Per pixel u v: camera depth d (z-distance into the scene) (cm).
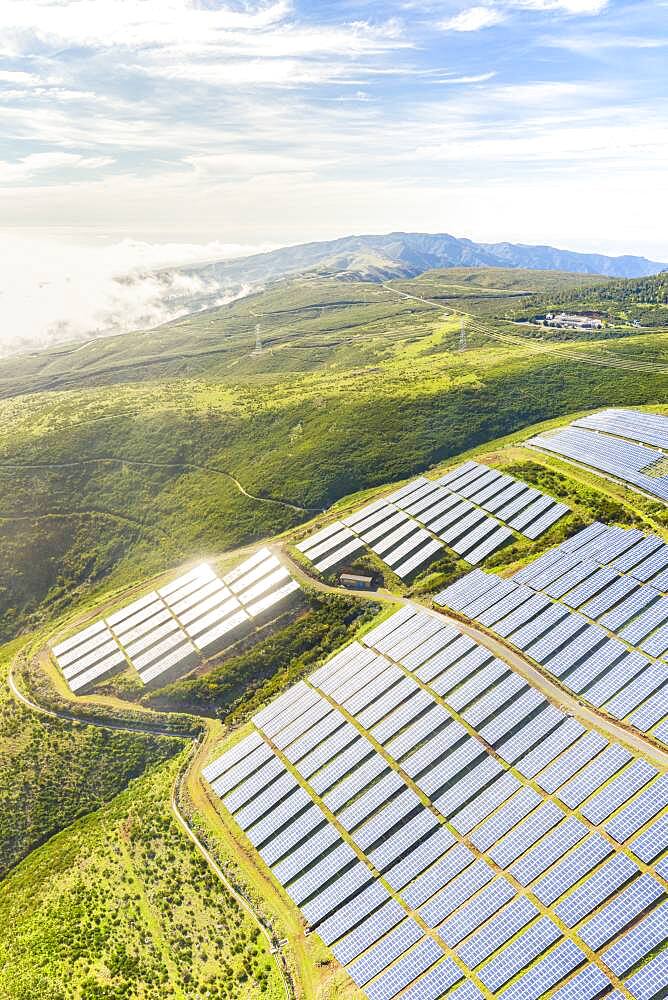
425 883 6334
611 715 7312
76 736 10012
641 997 5016
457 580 10462
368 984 5719
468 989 5438
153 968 6575
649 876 5725
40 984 6769
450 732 7681
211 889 7150
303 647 10525
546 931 5625
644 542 9844
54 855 8425
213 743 9212
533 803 6662
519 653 8512
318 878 6762
